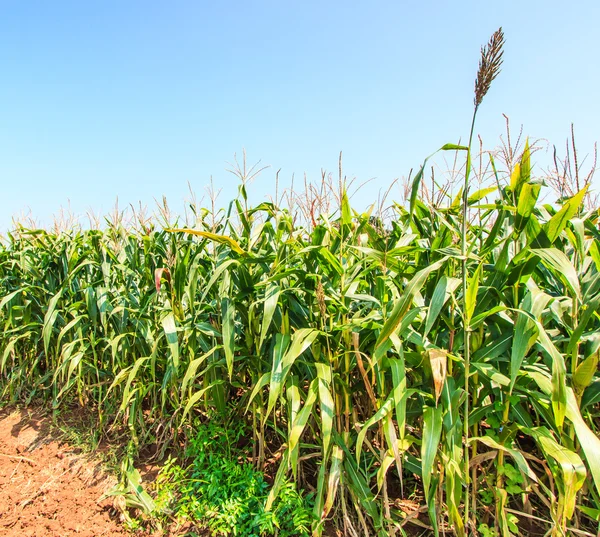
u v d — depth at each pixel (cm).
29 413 430
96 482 309
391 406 206
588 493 233
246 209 310
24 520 271
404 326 204
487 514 240
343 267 268
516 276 214
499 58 174
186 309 342
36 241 488
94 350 386
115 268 421
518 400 207
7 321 462
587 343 203
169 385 334
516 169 226
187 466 312
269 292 241
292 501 243
